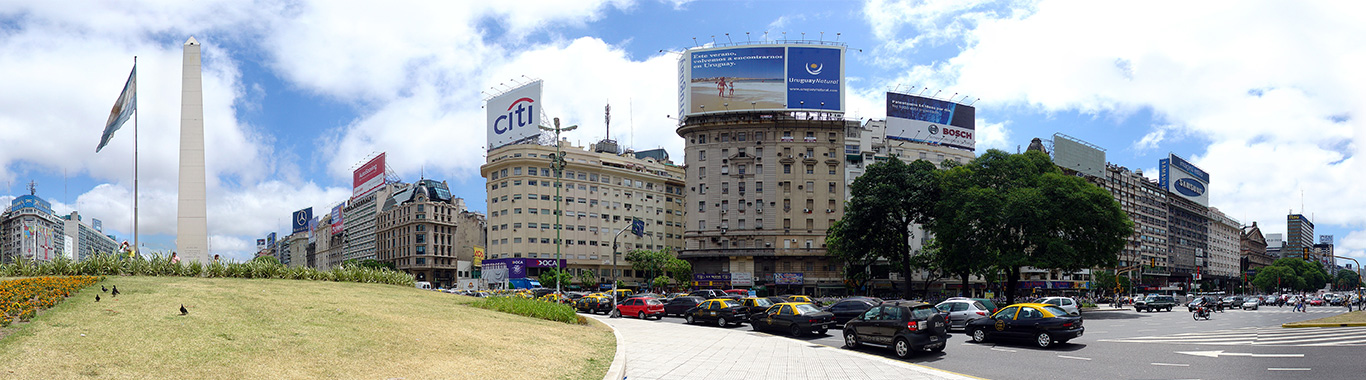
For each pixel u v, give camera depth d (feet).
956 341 87.86
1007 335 82.69
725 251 308.81
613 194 371.56
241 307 63.46
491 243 355.97
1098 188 179.63
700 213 316.81
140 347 42.14
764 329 103.19
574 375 47.16
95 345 41.60
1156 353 72.54
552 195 352.90
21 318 48.26
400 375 41.50
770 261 307.99
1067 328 77.87
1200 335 96.02
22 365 35.94
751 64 305.73
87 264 99.71
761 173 311.47
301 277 117.50
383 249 510.17
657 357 65.21
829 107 303.68
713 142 317.83
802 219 306.96
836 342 88.38
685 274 309.83
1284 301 274.36
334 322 59.11
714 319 119.55
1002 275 294.05
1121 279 357.20
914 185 210.79
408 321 64.95
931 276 289.33
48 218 613.52
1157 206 467.52
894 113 331.57
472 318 75.77
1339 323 106.63
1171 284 479.82
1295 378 54.54
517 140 355.15
